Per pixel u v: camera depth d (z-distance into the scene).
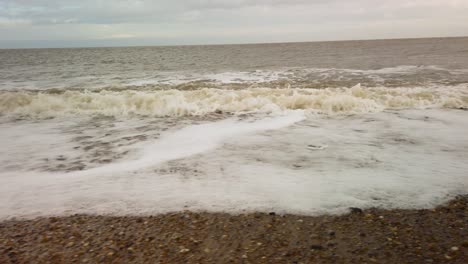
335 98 9.09
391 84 12.55
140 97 9.49
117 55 51.16
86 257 2.88
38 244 3.10
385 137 6.32
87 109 9.16
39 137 6.72
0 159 5.41
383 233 3.16
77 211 3.71
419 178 4.40
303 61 28.06
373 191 4.06
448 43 60.59
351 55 34.31
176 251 2.94
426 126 7.00
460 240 3.01
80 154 5.66
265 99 9.27
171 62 31.67
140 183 4.41
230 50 63.41
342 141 6.14
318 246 2.97
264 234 3.19
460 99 9.24
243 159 5.29
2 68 25.84
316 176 4.56
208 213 3.62
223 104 9.23
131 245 3.05
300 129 7.03
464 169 4.67
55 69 24.64
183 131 7.00
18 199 3.99
